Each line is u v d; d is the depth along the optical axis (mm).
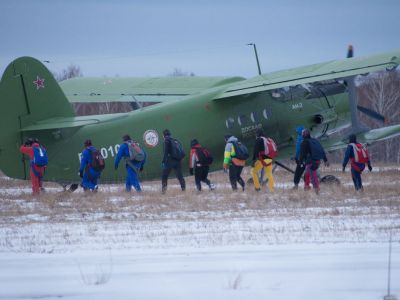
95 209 71250
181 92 108875
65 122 86562
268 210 69250
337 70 90750
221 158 96688
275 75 96188
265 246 50906
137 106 108188
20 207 73750
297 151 87812
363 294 38094
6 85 86188
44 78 88125
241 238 54094
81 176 84062
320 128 105750
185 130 93438
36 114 87438
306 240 52938
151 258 47344
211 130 95188
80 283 40969
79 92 112938
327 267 44188
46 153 87062
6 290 39594
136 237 55188
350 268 43875
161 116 92438
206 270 43812
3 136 86062
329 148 107438
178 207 71750
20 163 87000
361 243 51594
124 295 38375
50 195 81688
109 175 89625
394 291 38656
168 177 93625
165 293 38688
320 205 72062
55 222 63531
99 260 46938
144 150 91000
